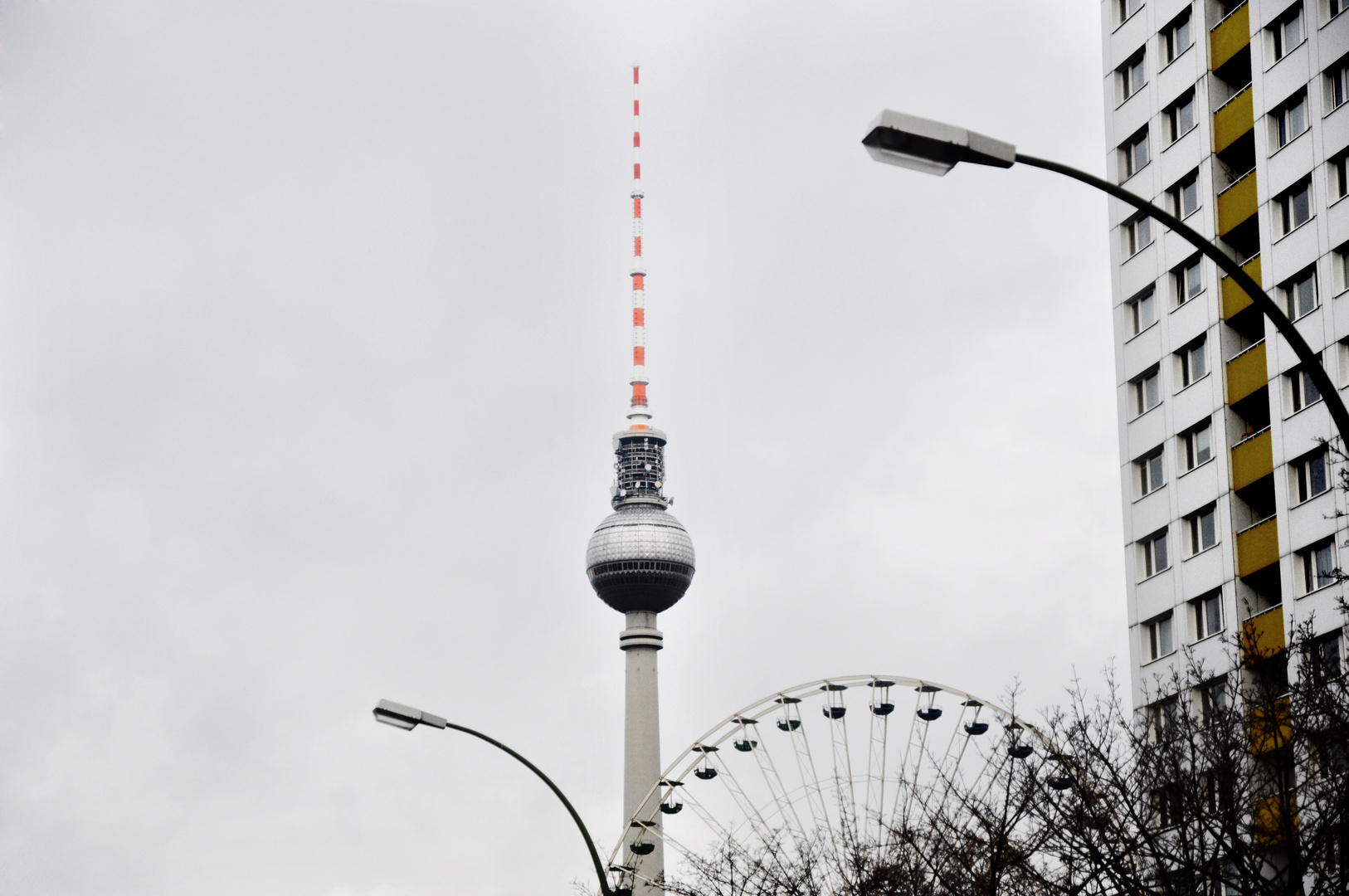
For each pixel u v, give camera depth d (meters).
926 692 101.50
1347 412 25.42
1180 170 70.44
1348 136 61.38
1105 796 40.44
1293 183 63.91
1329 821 35.34
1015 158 25.69
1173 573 67.69
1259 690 42.50
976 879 43.84
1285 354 63.00
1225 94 69.12
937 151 25.44
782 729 106.00
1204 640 63.09
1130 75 74.56
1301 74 63.97
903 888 50.88
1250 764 41.22
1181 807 36.91
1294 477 61.84
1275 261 64.44
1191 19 70.50
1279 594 63.75
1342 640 58.28
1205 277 67.94
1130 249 73.12
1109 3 76.19
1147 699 66.25
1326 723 38.34
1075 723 43.88
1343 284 61.28
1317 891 35.09
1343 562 58.53
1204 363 67.56
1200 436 67.50
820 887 58.06
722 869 62.47
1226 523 65.06
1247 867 38.00
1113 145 74.88
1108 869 37.84
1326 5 63.06
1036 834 42.16
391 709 51.34
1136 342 71.81
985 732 100.75
